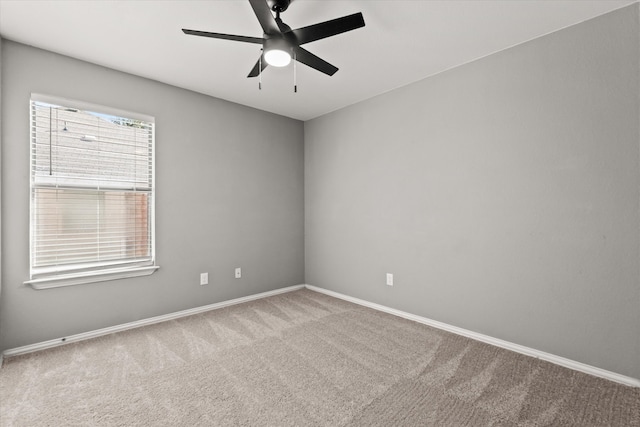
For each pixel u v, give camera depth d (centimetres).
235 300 348
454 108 267
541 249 220
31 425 154
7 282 222
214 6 188
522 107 228
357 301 351
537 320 221
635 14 183
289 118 404
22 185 227
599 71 195
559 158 212
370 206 337
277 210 389
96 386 187
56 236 243
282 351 232
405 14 196
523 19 201
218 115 334
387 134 319
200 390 183
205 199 325
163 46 233
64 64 244
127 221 278
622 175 188
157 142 292
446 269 273
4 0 180
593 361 198
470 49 238
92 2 184
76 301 250
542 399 174
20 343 227
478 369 206
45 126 238
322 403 171
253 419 158
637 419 157
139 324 281
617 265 190
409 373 201
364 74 280
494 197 243
